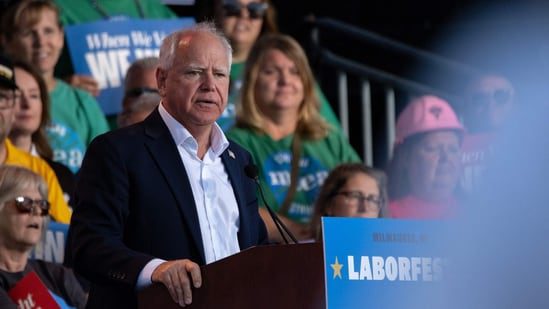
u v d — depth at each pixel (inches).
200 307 367.2
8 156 626.8
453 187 685.9
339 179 610.9
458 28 885.8
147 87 658.2
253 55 727.1
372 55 881.5
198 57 408.5
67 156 705.0
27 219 540.1
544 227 317.1
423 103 694.5
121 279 377.1
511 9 860.0
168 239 395.2
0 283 531.8
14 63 662.5
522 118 334.3
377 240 351.6
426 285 348.8
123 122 658.2
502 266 321.7
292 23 911.0
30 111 656.4
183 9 829.2
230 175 416.8
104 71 753.0
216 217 408.2
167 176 400.2
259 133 716.7
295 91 724.0
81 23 756.0
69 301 556.1
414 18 908.0
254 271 362.3
